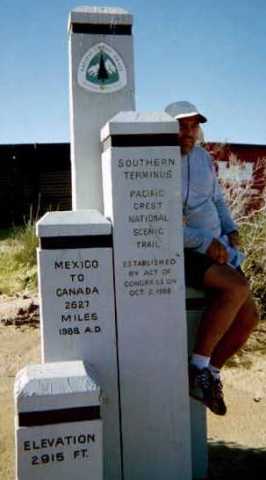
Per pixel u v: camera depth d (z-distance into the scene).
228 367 3.98
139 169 2.30
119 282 2.31
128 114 2.32
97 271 2.29
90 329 2.30
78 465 1.99
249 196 5.94
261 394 3.54
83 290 2.29
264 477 2.57
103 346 2.31
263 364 4.00
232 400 3.46
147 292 2.34
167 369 2.37
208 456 2.78
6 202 13.31
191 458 2.55
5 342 4.56
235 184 5.73
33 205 13.38
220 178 5.68
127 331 2.33
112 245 2.31
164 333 2.36
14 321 5.02
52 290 2.27
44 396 1.96
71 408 1.98
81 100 2.63
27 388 1.96
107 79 2.65
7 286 6.29
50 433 1.97
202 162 2.65
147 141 2.30
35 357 4.23
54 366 2.13
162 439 2.37
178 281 2.36
